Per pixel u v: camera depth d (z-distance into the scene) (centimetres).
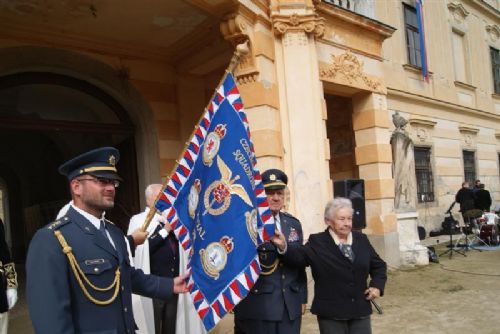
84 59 653
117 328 220
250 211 261
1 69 574
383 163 862
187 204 284
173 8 590
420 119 1255
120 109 727
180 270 401
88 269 215
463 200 1137
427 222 1250
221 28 573
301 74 626
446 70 1421
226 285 255
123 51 693
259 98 586
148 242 394
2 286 349
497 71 1745
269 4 618
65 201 1163
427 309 562
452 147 1398
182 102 756
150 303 402
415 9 1316
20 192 1477
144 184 722
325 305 300
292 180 618
